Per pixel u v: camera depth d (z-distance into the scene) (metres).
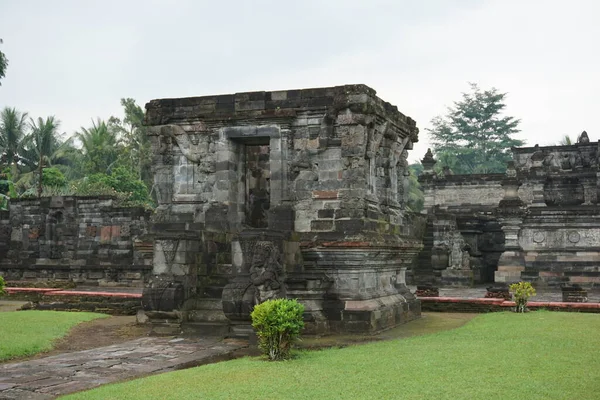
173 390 10.82
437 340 15.95
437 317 22.95
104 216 41.84
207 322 18.16
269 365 12.86
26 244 43.62
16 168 63.41
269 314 13.61
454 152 81.00
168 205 21.06
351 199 18.84
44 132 65.88
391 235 20.42
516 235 36.50
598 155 48.75
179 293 18.06
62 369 13.35
